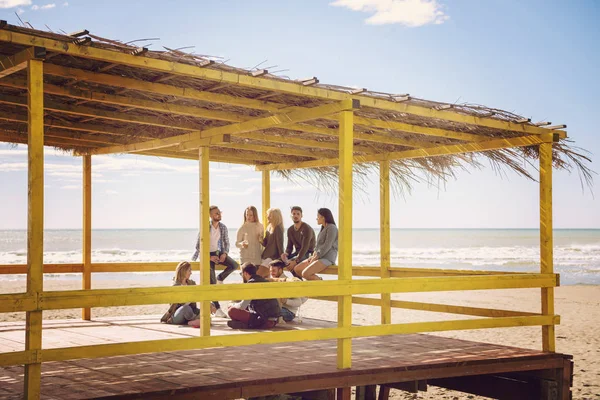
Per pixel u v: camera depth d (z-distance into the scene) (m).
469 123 6.72
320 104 5.91
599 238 66.69
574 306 21.62
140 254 47.84
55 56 4.85
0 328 8.84
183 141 7.80
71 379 5.38
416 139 7.96
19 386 5.23
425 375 6.12
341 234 5.67
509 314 7.54
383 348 7.15
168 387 4.98
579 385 11.00
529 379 7.13
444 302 22.88
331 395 5.80
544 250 7.21
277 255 9.78
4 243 59.12
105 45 4.61
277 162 10.38
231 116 6.52
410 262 45.59
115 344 4.65
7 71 4.69
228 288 5.09
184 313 8.98
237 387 5.18
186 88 5.59
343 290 5.64
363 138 7.50
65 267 9.21
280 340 5.37
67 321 9.52
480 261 46.09
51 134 8.03
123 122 7.61
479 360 6.43
